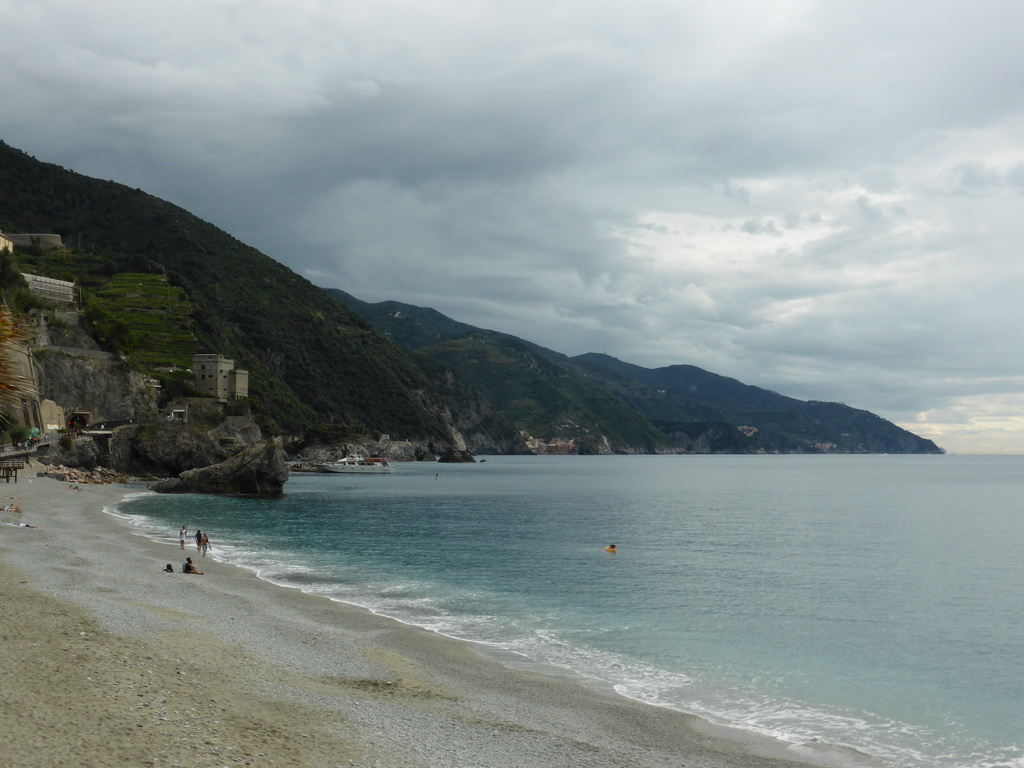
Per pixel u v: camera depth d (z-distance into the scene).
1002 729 22.00
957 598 43.16
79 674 18.81
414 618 34.44
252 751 15.41
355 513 89.31
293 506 95.06
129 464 130.25
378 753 16.52
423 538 67.06
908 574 51.72
